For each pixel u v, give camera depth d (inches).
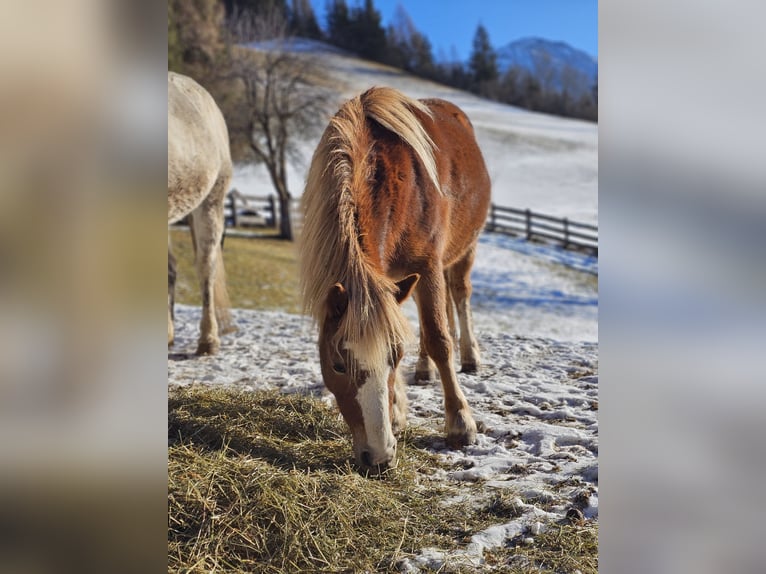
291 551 89.9
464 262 187.9
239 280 594.2
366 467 106.0
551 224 1039.6
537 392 173.8
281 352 234.7
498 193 1279.5
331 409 149.9
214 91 869.2
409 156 127.6
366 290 101.3
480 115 1777.8
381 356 101.3
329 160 116.2
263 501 97.3
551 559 90.0
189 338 269.4
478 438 138.3
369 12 1935.3
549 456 128.3
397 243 124.6
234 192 863.1
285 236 808.9
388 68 1941.4
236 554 89.4
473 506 106.8
